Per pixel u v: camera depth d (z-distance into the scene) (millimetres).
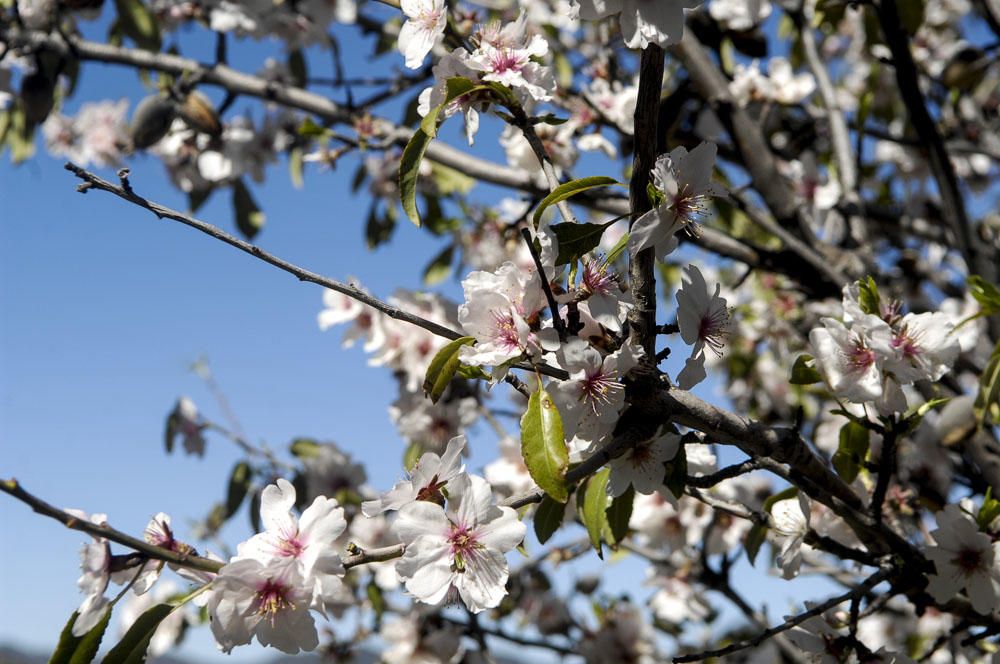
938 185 795
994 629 576
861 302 541
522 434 450
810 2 992
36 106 948
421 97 514
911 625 998
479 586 463
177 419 1012
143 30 947
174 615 1034
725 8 887
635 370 463
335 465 946
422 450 843
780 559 568
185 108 956
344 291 462
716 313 501
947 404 665
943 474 681
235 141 1019
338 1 1004
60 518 426
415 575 461
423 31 539
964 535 543
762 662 1010
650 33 453
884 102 1112
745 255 820
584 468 454
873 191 1206
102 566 459
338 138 858
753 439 497
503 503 473
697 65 828
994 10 897
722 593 809
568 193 472
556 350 462
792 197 825
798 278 822
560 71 950
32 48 934
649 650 1022
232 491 918
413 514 466
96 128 1172
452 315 861
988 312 566
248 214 1054
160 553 448
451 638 975
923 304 1029
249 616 457
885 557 554
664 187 464
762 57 914
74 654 459
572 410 463
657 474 511
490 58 511
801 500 564
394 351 869
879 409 529
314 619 460
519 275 474
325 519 472
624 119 792
